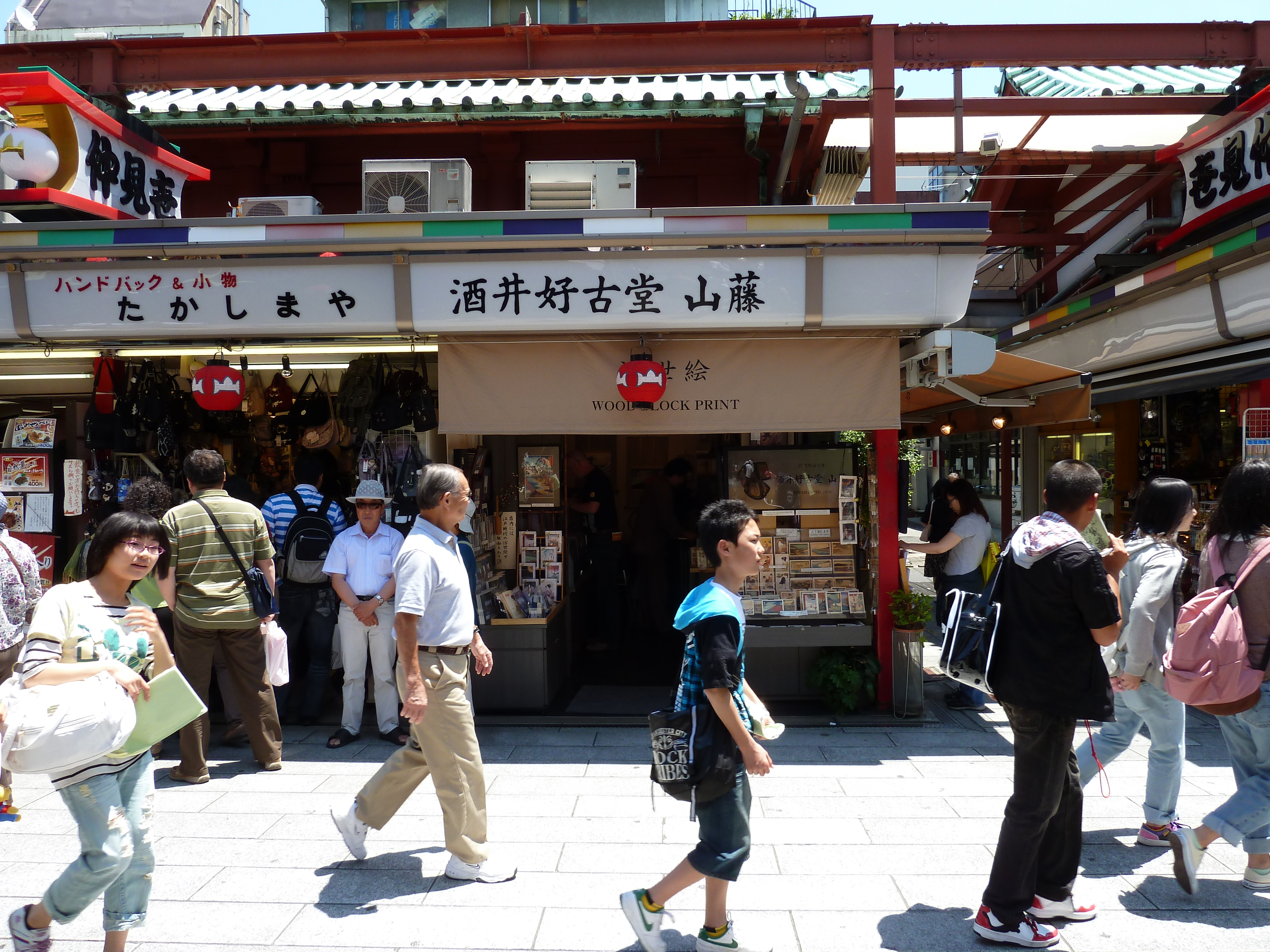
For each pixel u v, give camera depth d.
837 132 9.06
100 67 6.74
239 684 5.11
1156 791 3.94
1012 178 9.27
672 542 8.73
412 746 3.84
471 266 5.50
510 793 4.76
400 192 6.27
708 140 8.23
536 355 5.78
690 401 5.77
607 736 5.84
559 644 6.81
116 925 2.90
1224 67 7.13
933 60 6.55
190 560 4.94
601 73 6.68
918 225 5.33
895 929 3.28
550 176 6.39
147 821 2.95
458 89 8.05
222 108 7.43
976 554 6.46
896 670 6.09
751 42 6.54
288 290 5.59
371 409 6.29
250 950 3.14
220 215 8.33
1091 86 8.64
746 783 3.00
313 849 4.03
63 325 5.66
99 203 5.88
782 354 5.74
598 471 8.31
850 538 6.50
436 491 3.67
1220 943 3.17
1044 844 3.32
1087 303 7.81
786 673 6.43
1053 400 6.58
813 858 3.89
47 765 2.59
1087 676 3.05
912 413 9.56
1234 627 3.34
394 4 12.77
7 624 4.38
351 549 5.65
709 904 3.03
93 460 6.54
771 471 6.59
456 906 3.47
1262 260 5.48
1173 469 8.84
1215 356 6.28
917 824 4.27
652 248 5.46
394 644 5.73
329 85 8.42
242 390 6.06
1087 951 3.12
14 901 3.54
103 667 2.73
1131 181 8.96
